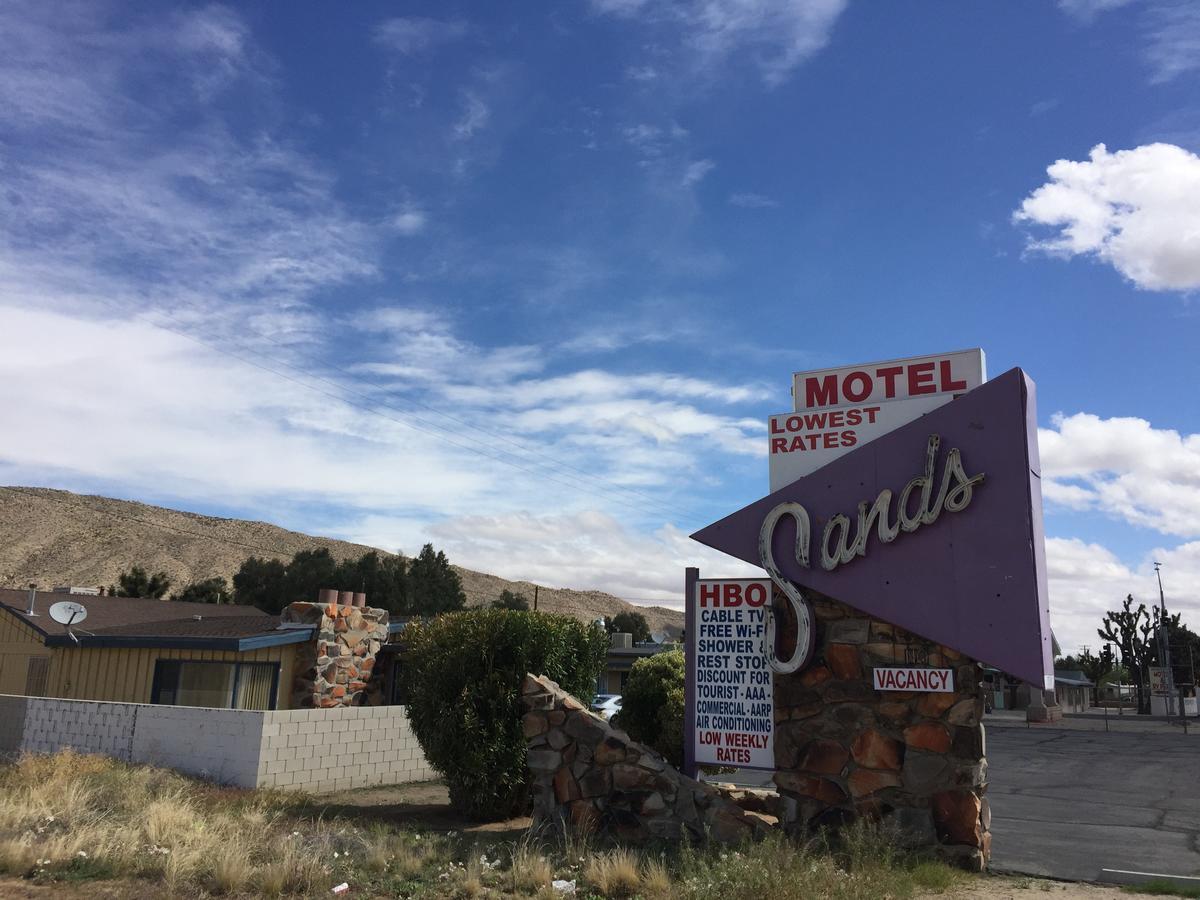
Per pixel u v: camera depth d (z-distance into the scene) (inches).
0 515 4116.6
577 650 523.8
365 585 2276.1
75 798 408.2
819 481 397.4
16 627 865.5
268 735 539.5
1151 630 2421.3
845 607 388.2
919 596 365.1
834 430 409.7
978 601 354.0
